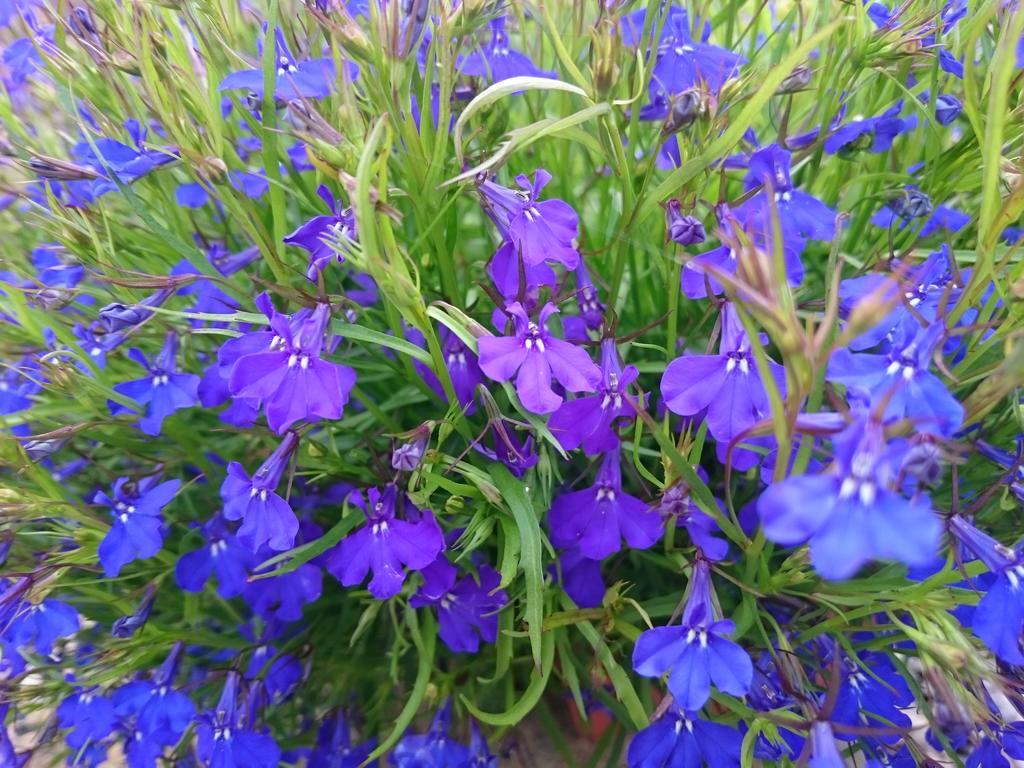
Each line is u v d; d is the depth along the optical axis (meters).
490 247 0.15
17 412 0.13
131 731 0.13
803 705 0.10
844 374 0.09
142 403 0.12
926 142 0.14
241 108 0.12
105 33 0.12
